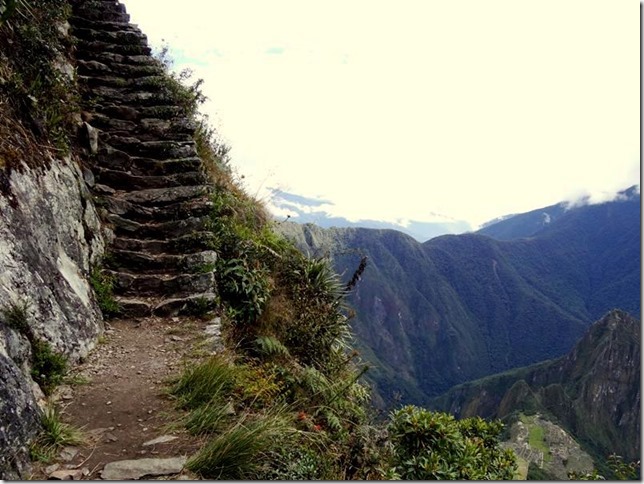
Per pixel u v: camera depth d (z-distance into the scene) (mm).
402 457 5859
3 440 3281
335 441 5285
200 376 4754
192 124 9656
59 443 3699
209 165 9898
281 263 8055
